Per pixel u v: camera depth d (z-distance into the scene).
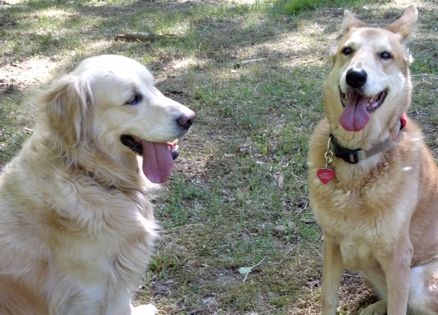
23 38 3.46
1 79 2.82
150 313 1.63
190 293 1.70
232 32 3.47
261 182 2.07
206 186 2.07
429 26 3.32
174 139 1.46
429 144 2.19
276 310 1.65
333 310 1.59
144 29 3.59
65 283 1.44
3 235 1.41
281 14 3.79
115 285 1.48
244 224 1.90
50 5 4.29
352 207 1.49
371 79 1.48
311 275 1.74
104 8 4.18
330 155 1.52
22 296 1.42
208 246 1.84
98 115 1.43
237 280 1.73
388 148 1.49
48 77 2.84
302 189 2.03
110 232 1.44
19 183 1.43
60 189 1.40
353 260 1.56
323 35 3.32
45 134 1.43
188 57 3.09
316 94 2.55
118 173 1.47
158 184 1.57
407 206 1.48
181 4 4.24
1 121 2.41
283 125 2.35
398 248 1.49
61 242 1.41
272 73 2.80
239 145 2.25
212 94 2.59
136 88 1.44
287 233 1.88
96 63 1.44
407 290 1.51
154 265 1.78
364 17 3.57
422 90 2.53
